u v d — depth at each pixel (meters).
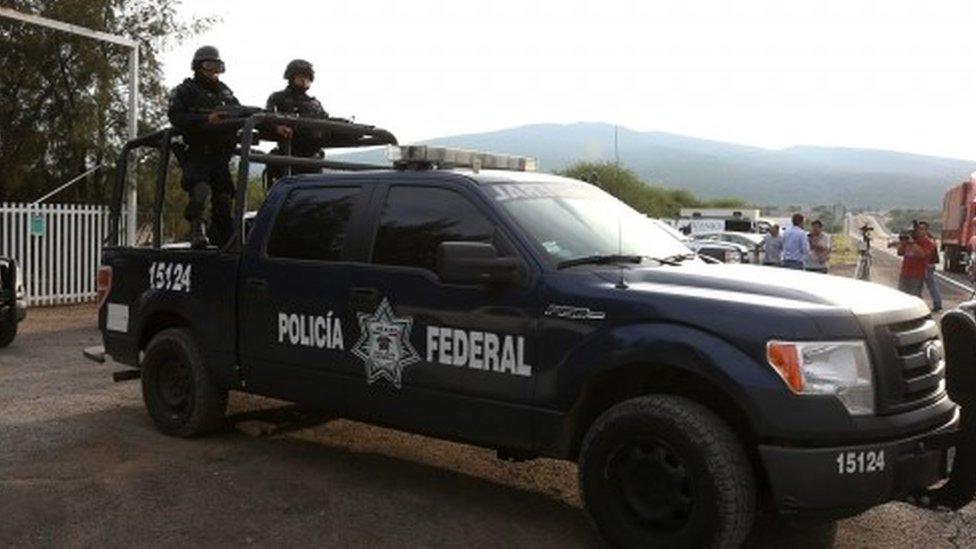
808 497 4.15
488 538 4.91
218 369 6.45
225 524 5.02
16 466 6.00
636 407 4.48
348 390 5.64
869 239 26.52
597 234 5.38
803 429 4.13
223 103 7.68
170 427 6.82
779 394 4.16
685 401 4.42
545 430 4.83
